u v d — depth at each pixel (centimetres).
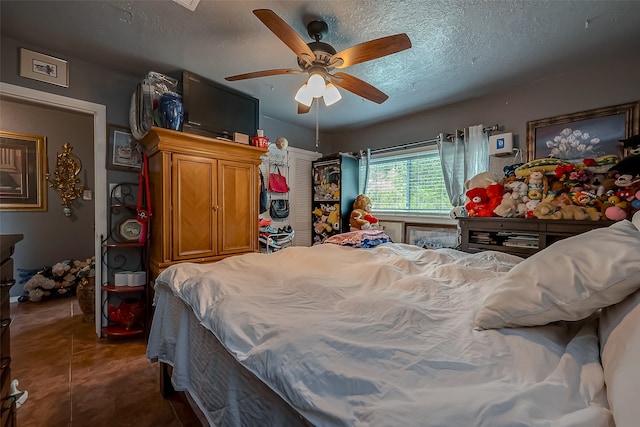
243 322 89
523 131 266
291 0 162
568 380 57
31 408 154
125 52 218
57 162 362
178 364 127
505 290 83
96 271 246
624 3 162
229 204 266
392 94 288
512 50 211
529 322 77
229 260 171
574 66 232
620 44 201
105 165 244
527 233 220
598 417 47
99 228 243
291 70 189
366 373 61
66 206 369
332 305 101
